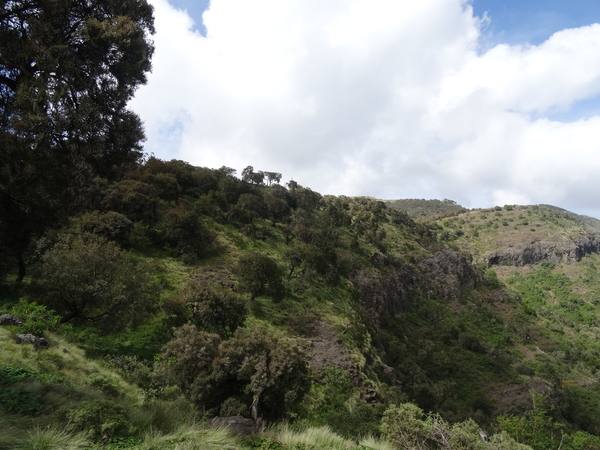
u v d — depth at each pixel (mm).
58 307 19281
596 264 153250
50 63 7762
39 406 6199
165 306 23766
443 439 9312
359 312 47219
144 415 6461
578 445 32312
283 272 47438
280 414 15414
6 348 10734
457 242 171125
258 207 68312
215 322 25031
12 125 7742
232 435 6867
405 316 73938
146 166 55531
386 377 38375
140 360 19312
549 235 165000
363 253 76938
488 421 46250
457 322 80750
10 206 8883
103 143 9211
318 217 92688
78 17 8992
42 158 8398
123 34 8844
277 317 35625
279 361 15594
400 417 10328
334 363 30531
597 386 66688
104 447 4828
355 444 7773
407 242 106375
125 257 21859
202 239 43188
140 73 9922
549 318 103188
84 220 33031
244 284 36719
